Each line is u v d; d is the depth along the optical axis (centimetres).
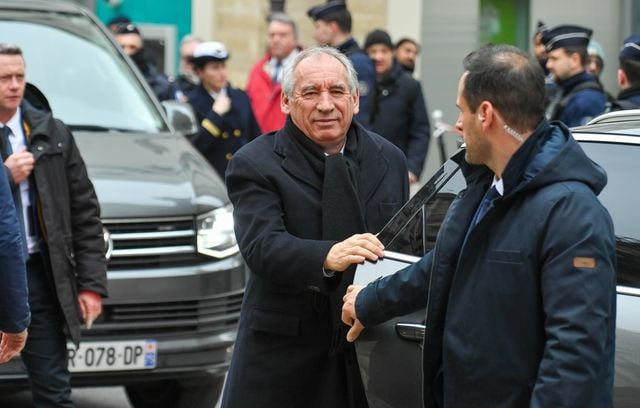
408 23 1555
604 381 372
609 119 521
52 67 848
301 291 502
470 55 396
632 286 447
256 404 507
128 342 689
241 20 1538
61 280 606
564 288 370
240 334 516
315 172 505
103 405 796
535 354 381
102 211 697
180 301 701
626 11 1612
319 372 505
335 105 502
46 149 614
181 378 712
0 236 498
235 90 1038
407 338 471
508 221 385
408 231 491
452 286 395
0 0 888
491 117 386
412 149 1112
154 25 1569
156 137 812
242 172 504
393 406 477
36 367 608
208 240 714
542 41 893
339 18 1071
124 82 859
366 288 450
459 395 392
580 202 376
